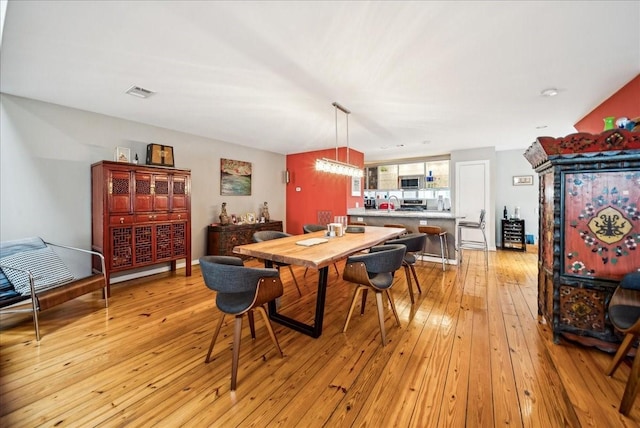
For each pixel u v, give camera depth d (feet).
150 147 12.28
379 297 7.16
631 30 5.92
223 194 17.04
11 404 5.00
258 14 5.46
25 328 8.01
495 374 5.78
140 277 13.15
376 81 8.49
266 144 18.04
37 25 5.75
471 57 7.09
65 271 9.37
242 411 4.85
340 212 19.10
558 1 5.08
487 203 19.52
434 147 19.36
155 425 4.55
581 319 6.64
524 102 10.28
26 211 9.97
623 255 6.18
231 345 7.07
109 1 5.07
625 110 8.77
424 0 5.06
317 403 5.03
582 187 6.51
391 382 5.58
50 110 10.41
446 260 15.49
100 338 7.43
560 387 5.36
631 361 6.12
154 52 6.86
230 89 9.10
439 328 7.89
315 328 7.41
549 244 7.34
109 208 10.57
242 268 5.65
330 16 5.51
